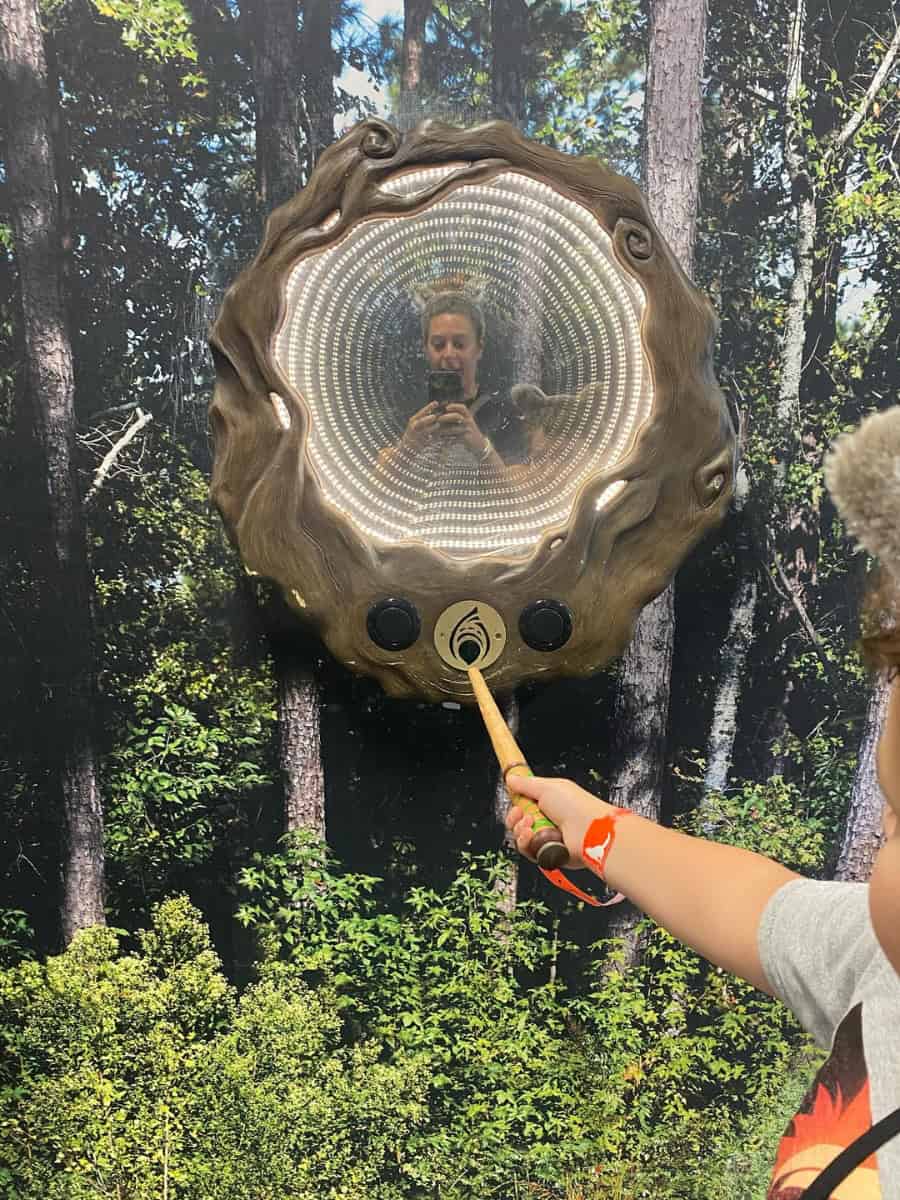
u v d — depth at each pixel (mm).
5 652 1327
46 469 1308
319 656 1354
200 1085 1396
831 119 1352
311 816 1380
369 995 1402
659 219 1349
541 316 1220
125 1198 1392
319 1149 1410
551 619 1232
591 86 1323
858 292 1380
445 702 1257
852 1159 458
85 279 1288
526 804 804
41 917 1366
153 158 1280
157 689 1350
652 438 1221
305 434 1202
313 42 1279
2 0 1234
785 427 1396
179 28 1262
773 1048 1451
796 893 604
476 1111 1420
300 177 1296
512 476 1235
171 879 1376
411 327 1215
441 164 1198
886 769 450
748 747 1420
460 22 1296
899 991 500
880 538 424
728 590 1403
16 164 1262
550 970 1421
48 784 1350
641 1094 1437
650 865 673
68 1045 1378
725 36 1329
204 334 1305
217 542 1333
